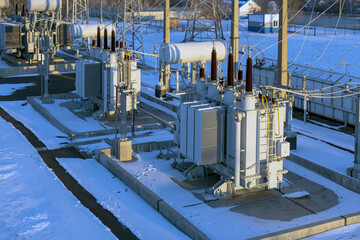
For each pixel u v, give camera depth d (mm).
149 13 100750
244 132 16828
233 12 24172
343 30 86000
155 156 22328
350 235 15219
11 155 23000
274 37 78188
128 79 21719
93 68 28297
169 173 20000
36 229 15680
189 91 20328
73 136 25750
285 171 17438
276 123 17359
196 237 14852
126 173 19641
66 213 16812
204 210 16594
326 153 22609
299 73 32344
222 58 26625
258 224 15555
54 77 45000
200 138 17375
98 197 18297
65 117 29109
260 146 16984
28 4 45469
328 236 15172
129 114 29234
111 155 22609
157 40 75938
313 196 17859
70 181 19906
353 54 59781
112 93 27750
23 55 50344
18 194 18453
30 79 43969
